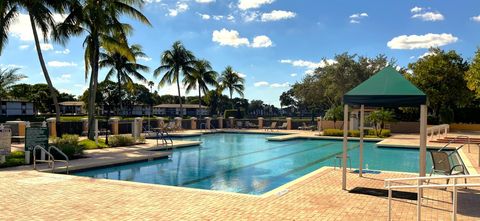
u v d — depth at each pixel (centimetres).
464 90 3281
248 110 8562
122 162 1391
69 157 1359
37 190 816
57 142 1541
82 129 2492
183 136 2806
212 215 624
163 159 1614
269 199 738
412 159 1658
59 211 648
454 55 3347
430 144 2062
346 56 3744
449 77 3266
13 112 4681
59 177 980
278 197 757
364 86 843
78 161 1312
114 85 6581
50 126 2245
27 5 1681
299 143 2391
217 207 675
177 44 4181
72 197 750
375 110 2967
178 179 1183
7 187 847
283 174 1284
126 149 1717
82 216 618
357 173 1073
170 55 4181
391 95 802
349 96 843
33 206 680
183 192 799
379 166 1450
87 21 1916
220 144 2328
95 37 1952
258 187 1070
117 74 3912
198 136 2983
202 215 624
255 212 643
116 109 6806
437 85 3309
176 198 743
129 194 779
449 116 3306
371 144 2306
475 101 3575
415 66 3466
